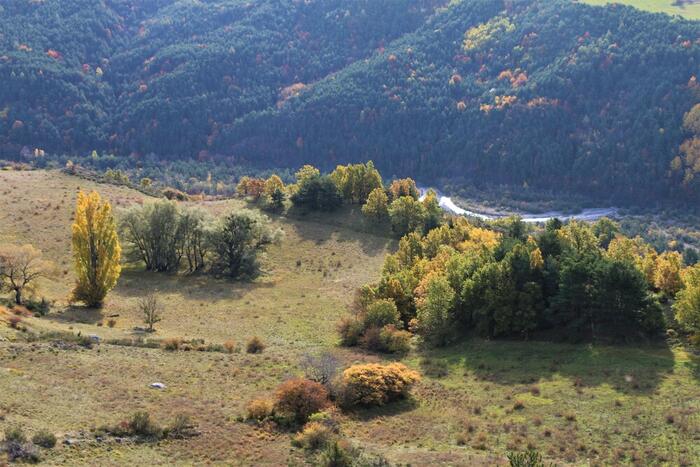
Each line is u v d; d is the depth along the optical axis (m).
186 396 46.81
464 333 67.31
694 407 43.47
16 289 71.62
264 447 40.06
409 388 52.31
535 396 48.88
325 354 58.91
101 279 78.94
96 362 51.59
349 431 44.06
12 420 37.75
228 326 75.62
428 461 37.94
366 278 100.06
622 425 42.22
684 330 58.56
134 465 35.66
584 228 93.50
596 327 60.66
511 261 65.75
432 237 95.75
